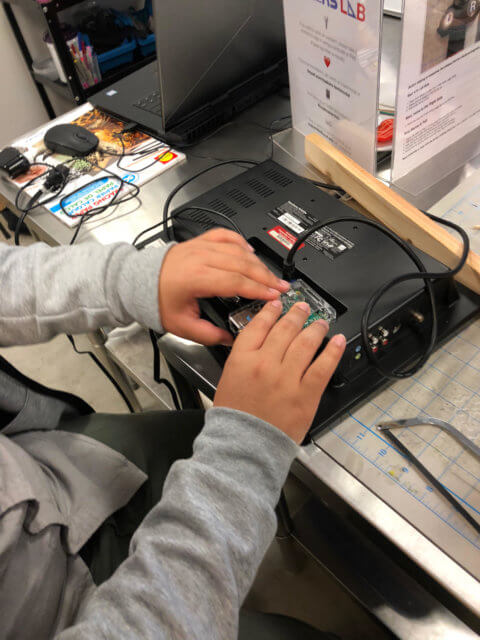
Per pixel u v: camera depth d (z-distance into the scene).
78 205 1.01
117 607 0.43
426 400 0.64
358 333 0.62
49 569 0.57
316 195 0.83
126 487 0.72
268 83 1.18
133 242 0.91
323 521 1.16
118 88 1.25
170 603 0.42
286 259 0.70
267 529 0.47
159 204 1.00
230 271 0.57
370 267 0.70
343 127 0.93
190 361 0.73
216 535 0.44
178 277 0.57
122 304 0.60
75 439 0.73
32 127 2.37
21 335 0.64
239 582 0.45
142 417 0.85
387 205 0.81
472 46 0.80
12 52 2.13
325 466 0.60
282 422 0.51
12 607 0.53
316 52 0.86
